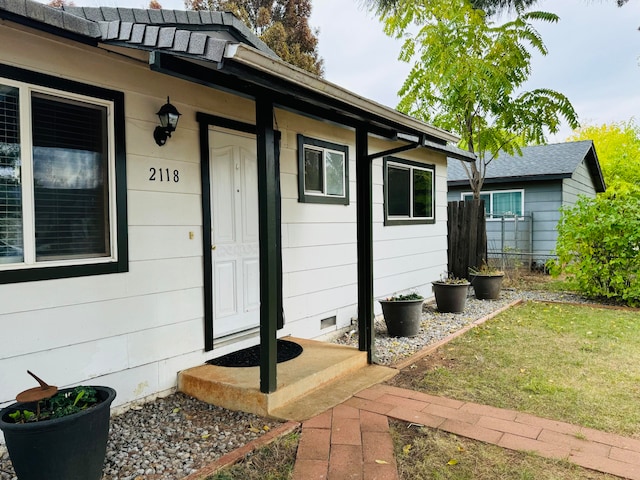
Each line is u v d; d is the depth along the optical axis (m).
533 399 3.40
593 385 3.68
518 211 12.23
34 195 2.78
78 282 2.96
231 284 4.18
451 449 2.64
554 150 13.42
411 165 7.24
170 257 3.55
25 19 2.46
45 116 2.83
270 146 3.21
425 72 8.64
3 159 2.64
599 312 6.73
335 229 5.52
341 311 5.64
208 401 3.41
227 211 4.14
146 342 3.38
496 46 8.00
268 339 3.15
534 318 6.31
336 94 3.26
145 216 3.37
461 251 8.76
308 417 3.08
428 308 7.17
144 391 3.36
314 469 2.43
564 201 11.68
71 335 2.92
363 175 4.34
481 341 5.10
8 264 2.65
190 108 3.73
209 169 3.92
